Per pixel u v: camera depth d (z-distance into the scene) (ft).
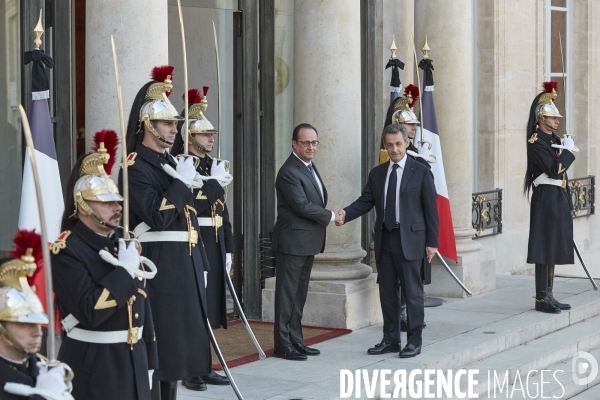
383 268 41.81
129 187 28.91
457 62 57.36
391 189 41.37
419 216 41.27
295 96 48.26
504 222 71.82
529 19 73.97
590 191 84.28
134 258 23.66
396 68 48.91
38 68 32.40
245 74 50.49
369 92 55.98
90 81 36.04
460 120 57.62
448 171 57.72
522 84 73.41
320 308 47.32
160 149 29.55
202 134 35.68
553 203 52.16
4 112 39.70
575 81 83.15
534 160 52.34
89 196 23.11
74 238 23.49
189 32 50.49
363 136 55.98
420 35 57.72
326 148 47.52
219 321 35.76
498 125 70.79
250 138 50.65
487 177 70.64
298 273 40.93
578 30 82.74
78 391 23.84
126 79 35.42
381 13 57.00
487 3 69.92
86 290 23.11
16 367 19.45
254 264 50.75
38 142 32.22
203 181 34.58
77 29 41.70
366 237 55.77
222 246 35.58
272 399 34.35
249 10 50.49
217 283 35.50
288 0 52.34
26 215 31.73
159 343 29.53
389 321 42.19
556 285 62.03
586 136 83.61
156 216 28.71
